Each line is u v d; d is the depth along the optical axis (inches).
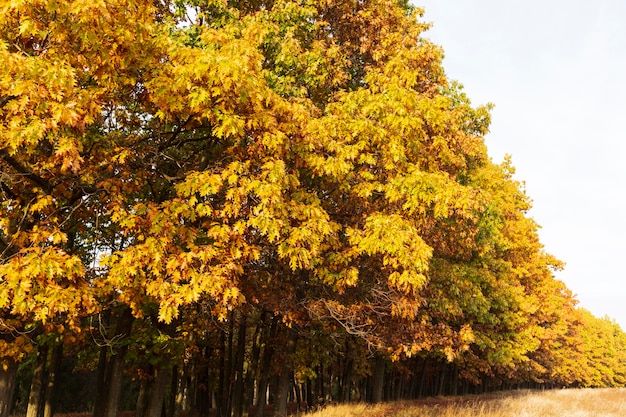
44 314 219.3
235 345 967.0
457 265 673.0
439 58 474.9
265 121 288.2
